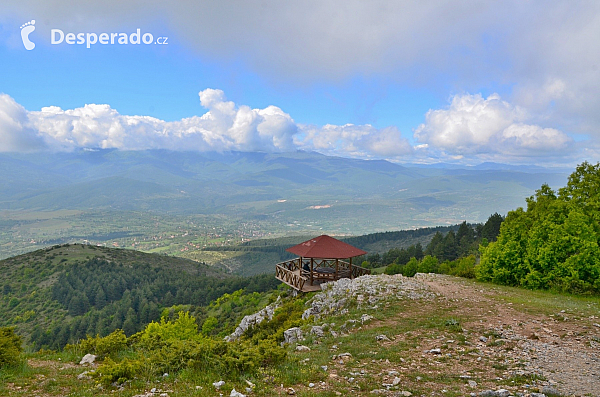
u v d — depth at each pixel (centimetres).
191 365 816
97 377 730
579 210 2320
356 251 2639
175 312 11412
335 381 767
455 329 1168
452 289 2017
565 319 1257
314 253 2559
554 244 2184
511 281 2456
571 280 2055
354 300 1722
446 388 707
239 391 687
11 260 17300
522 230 2498
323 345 1144
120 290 14338
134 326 10806
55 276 15075
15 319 11900
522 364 834
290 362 916
